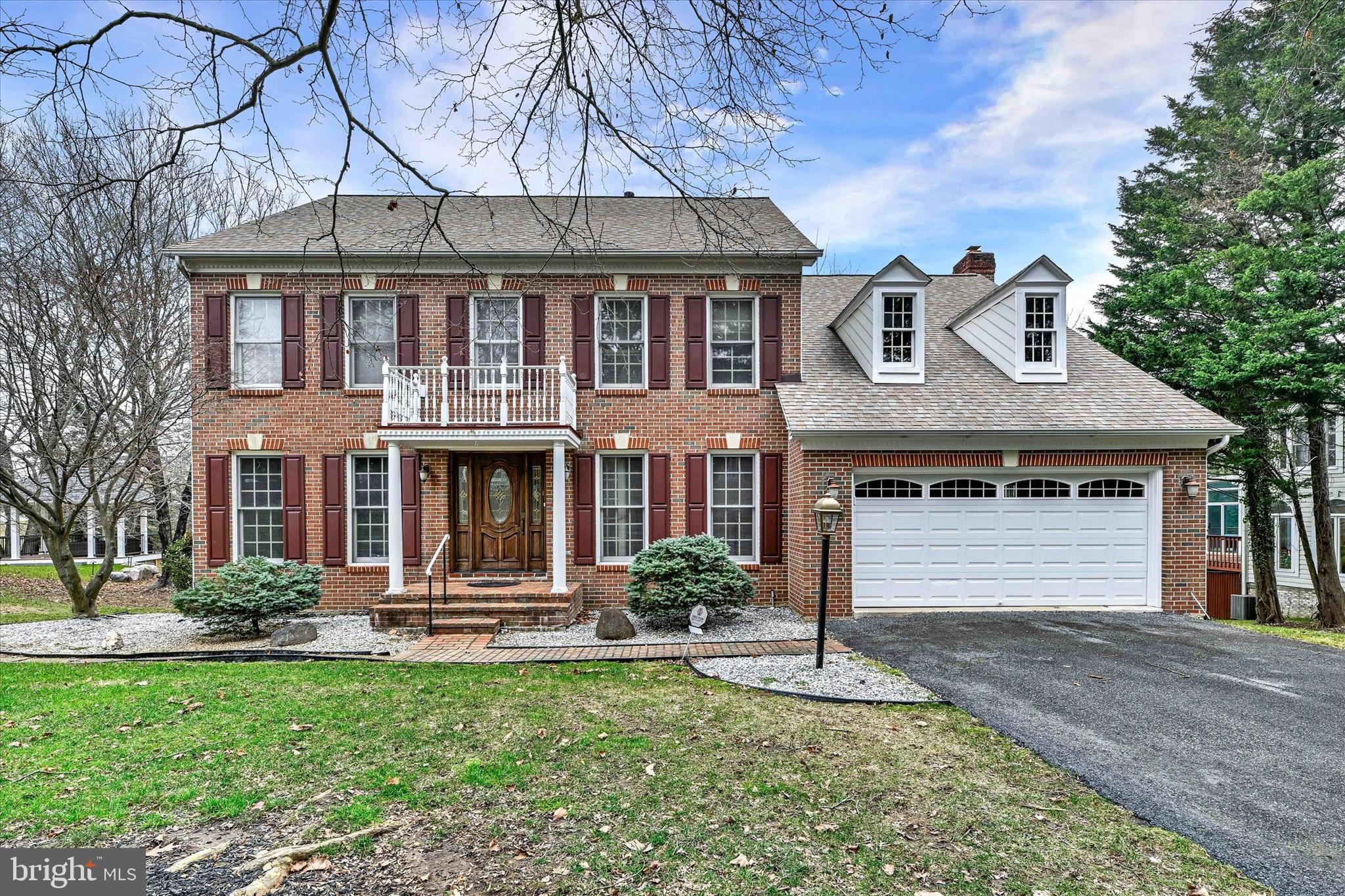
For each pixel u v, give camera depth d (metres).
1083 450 11.01
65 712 6.19
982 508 11.22
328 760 5.06
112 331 12.05
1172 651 8.45
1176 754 5.16
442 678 7.48
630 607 11.50
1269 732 5.63
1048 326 12.22
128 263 12.09
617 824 4.07
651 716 6.10
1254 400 14.32
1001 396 11.65
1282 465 17.20
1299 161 14.25
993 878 3.48
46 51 3.94
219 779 4.71
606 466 12.40
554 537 10.67
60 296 11.79
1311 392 13.30
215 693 6.84
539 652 8.82
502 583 11.38
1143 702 6.42
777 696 6.72
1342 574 18.22
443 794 4.48
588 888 3.41
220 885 3.39
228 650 9.21
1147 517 11.18
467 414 11.89
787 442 12.23
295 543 11.98
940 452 11.02
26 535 24.73
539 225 12.80
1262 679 7.18
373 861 3.65
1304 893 3.36
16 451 13.66
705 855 3.71
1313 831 3.99
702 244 11.99
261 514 12.20
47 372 11.59
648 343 12.25
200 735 5.59
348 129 4.57
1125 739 5.46
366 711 6.25
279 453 12.07
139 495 18.42
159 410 12.20
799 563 11.37
